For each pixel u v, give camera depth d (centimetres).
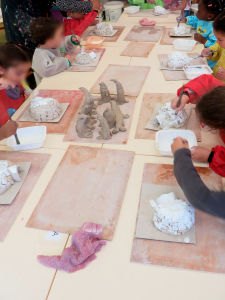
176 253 74
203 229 79
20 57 132
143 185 94
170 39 211
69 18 236
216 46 180
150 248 76
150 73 167
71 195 93
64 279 71
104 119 117
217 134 112
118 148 112
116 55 193
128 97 144
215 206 73
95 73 173
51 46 185
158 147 108
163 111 123
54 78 171
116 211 86
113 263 73
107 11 256
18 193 95
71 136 121
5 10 204
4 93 170
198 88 126
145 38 215
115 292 67
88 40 211
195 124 122
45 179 100
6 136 116
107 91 142
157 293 67
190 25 225
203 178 96
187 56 177
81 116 123
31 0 207
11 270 73
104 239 79
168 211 79
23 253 77
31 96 153
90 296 67
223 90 88
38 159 109
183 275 70
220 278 69
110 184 96
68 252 75
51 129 126
